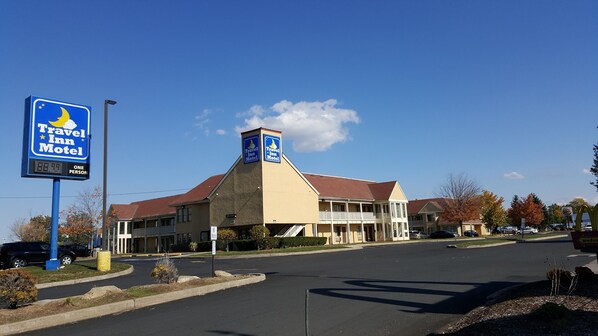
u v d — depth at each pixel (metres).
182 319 9.52
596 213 9.43
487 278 13.87
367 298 10.99
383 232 56.81
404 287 12.62
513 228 83.56
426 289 12.11
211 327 8.60
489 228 81.31
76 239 55.84
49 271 20.42
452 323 8.02
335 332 7.84
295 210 42.59
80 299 11.38
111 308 10.67
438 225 79.19
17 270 10.80
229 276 15.43
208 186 49.34
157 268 13.73
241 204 40.94
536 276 13.97
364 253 28.75
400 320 8.58
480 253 24.75
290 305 10.50
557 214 105.06
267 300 11.38
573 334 5.98
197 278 14.59
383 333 7.71
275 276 17.02
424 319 8.61
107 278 19.58
